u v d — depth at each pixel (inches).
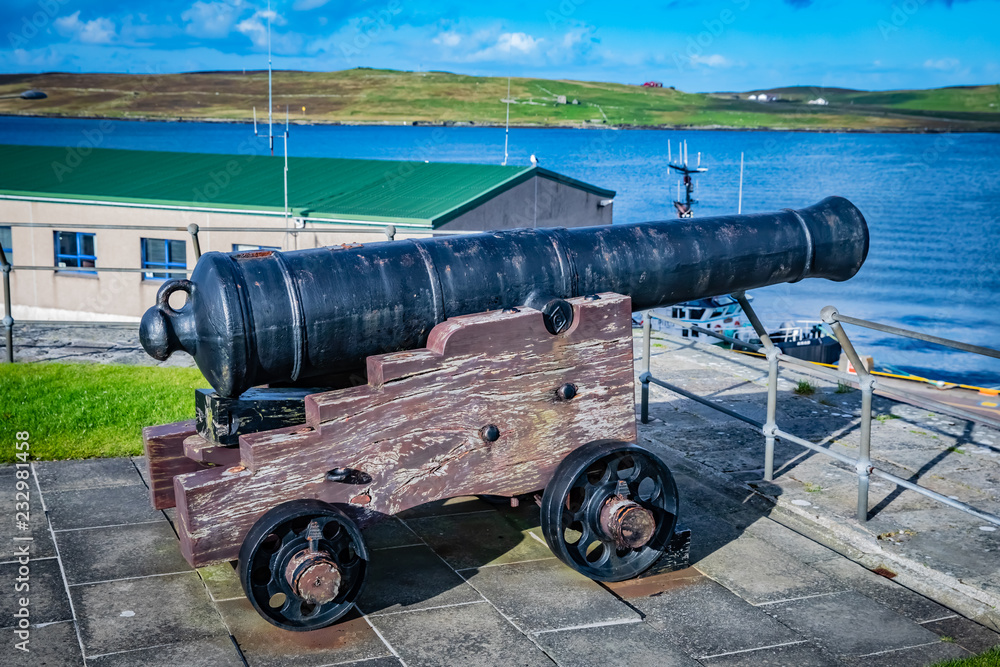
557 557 149.4
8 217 646.5
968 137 6309.1
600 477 154.5
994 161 5162.4
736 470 199.9
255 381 132.9
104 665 118.0
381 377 130.8
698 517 176.1
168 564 149.2
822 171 4485.7
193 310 128.2
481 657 122.7
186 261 617.0
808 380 287.4
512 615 135.1
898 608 140.4
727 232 165.2
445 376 135.0
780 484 190.4
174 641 125.0
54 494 177.8
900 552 155.6
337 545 130.3
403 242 143.1
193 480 124.3
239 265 129.6
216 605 136.3
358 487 132.7
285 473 127.7
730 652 125.3
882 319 2011.6
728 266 164.4
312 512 124.6
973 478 196.1
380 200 572.4
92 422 218.7
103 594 138.2
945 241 3115.2
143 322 128.3
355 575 130.2
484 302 142.7
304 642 126.1
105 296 640.4
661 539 149.3
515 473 143.3
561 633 129.7
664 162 4335.6
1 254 287.7
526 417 142.3
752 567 153.9
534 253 147.6
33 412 225.0
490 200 578.9
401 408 133.0
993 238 3169.3
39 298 655.8
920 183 4394.7
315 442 128.6
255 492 126.3
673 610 137.9
